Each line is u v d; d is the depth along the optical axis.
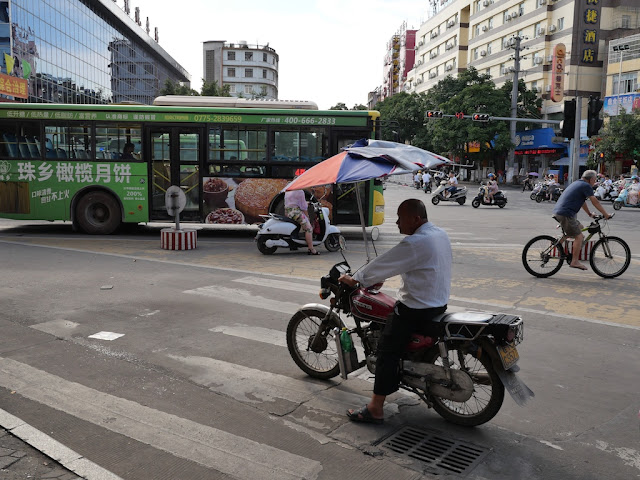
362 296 4.04
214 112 13.04
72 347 5.21
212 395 4.20
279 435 3.59
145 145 13.10
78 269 8.94
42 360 4.86
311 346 4.47
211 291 7.53
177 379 4.50
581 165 44.59
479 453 3.40
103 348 5.20
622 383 4.51
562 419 3.88
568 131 14.20
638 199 24.92
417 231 3.66
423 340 3.71
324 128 13.07
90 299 7.02
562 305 6.98
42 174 13.24
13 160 13.27
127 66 75.62
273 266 9.52
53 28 52.44
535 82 51.22
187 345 5.33
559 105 46.94
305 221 10.75
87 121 13.10
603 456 3.38
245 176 13.14
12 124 13.23
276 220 10.77
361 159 3.84
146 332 5.71
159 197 13.23
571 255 8.72
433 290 3.63
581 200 8.60
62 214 13.30
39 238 12.69
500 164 56.97
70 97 56.78
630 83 41.50
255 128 13.07
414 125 61.47
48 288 7.58
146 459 3.26
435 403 3.83
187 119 13.05
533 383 4.50
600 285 8.21
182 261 9.91
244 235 14.09
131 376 4.54
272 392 4.28
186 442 3.46
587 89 46.19
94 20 63.62
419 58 81.06
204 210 13.22
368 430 3.69
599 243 8.73
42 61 50.19
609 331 5.90
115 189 13.19
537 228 16.50
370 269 3.69
